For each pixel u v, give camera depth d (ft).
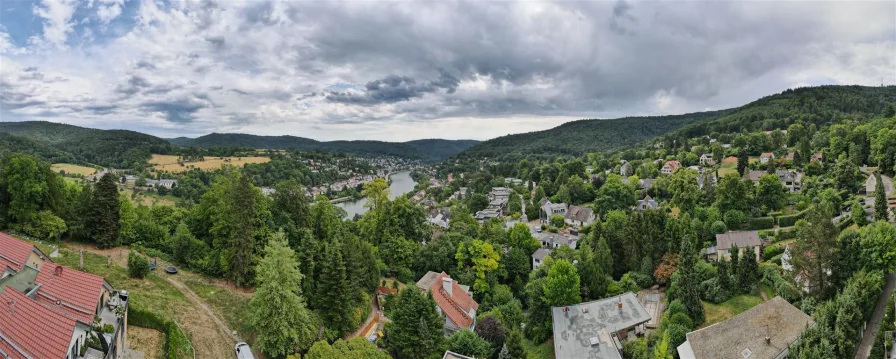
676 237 280.10
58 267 129.49
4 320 94.58
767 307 172.35
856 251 192.44
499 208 580.71
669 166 579.48
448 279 225.35
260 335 158.81
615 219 349.61
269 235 217.56
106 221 219.82
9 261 129.49
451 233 319.27
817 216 196.13
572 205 517.14
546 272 273.13
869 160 395.14
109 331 125.80
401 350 174.09
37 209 212.23
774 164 464.65
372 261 237.04
